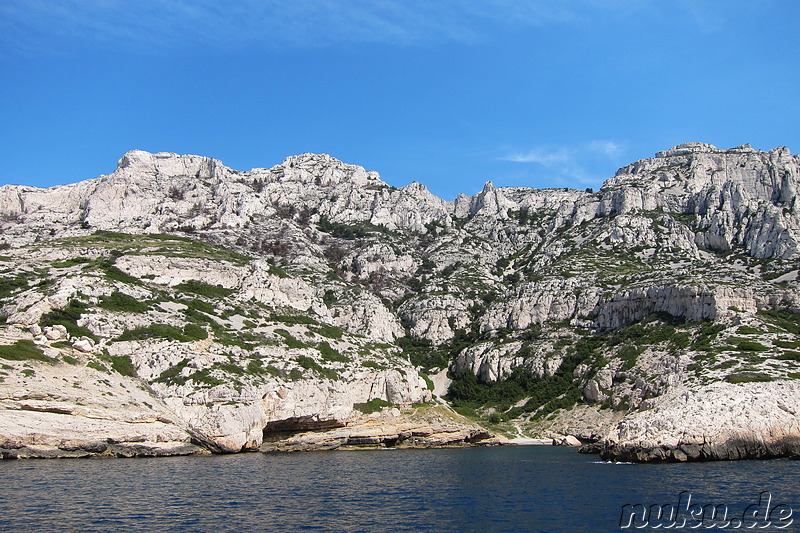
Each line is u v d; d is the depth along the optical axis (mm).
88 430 84375
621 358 154375
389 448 120750
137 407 91375
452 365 190750
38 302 102750
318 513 54375
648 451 85938
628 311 177250
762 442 83875
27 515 50594
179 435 92938
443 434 125375
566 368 166500
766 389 94562
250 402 101812
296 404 109125
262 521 51125
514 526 50438
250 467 82250
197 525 49375
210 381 101125
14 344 91438
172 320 115250
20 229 198875
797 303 155750
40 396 83000
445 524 51031
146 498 58281
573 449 120625
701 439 84312
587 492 64188
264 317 135125
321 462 91562
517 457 102062
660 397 110625
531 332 186625
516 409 160750
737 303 156875
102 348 100812
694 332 149000
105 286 118500
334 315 185750
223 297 140625
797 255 193500
